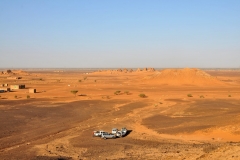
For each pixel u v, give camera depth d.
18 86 123.62
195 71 165.50
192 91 120.19
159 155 32.59
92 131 49.50
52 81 176.12
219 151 25.77
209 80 157.75
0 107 72.75
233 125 47.38
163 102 85.81
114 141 42.47
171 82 157.25
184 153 31.73
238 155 22.91
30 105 76.88
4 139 43.69
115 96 100.12
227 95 104.88
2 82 165.62
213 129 46.88
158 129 50.34
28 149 38.22
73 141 42.56
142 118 61.16
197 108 72.31
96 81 179.12
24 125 53.47
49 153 36.03
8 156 34.75
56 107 74.31
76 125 54.66
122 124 55.19
